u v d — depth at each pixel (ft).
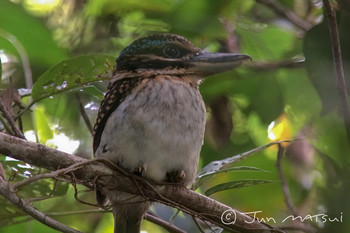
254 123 39.11
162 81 27.12
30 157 23.81
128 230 27.58
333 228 28.35
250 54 37.60
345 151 35.35
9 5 36.70
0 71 30.73
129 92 26.76
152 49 27.99
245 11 38.58
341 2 30.55
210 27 34.96
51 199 37.63
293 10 39.63
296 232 34.81
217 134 36.58
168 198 26.25
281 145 32.01
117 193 26.81
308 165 37.63
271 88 36.76
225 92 36.50
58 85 28.07
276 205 38.50
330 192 33.17
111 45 38.52
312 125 37.47
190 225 36.83
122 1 37.60
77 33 38.47
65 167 24.14
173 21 35.14
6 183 23.67
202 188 37.78
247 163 37.96
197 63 28.07
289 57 37.60
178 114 26.40
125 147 26.12
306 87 37.35
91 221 38.75
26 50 37.22
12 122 26.50
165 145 26.20
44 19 38.91
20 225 31.35
